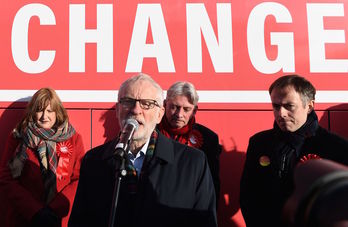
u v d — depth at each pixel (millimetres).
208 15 3496
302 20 3506
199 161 2430
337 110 3422
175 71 3439
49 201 3193
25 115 3312
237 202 3410
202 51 3463
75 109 3402
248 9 3514
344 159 2629
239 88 3441
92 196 2365
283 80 2855
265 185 2869
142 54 3441
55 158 3268
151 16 3479
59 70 3416
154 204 2252
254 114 3434
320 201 727
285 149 2820
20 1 3475
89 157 2504
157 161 2383
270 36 3488
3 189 3158
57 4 3475
